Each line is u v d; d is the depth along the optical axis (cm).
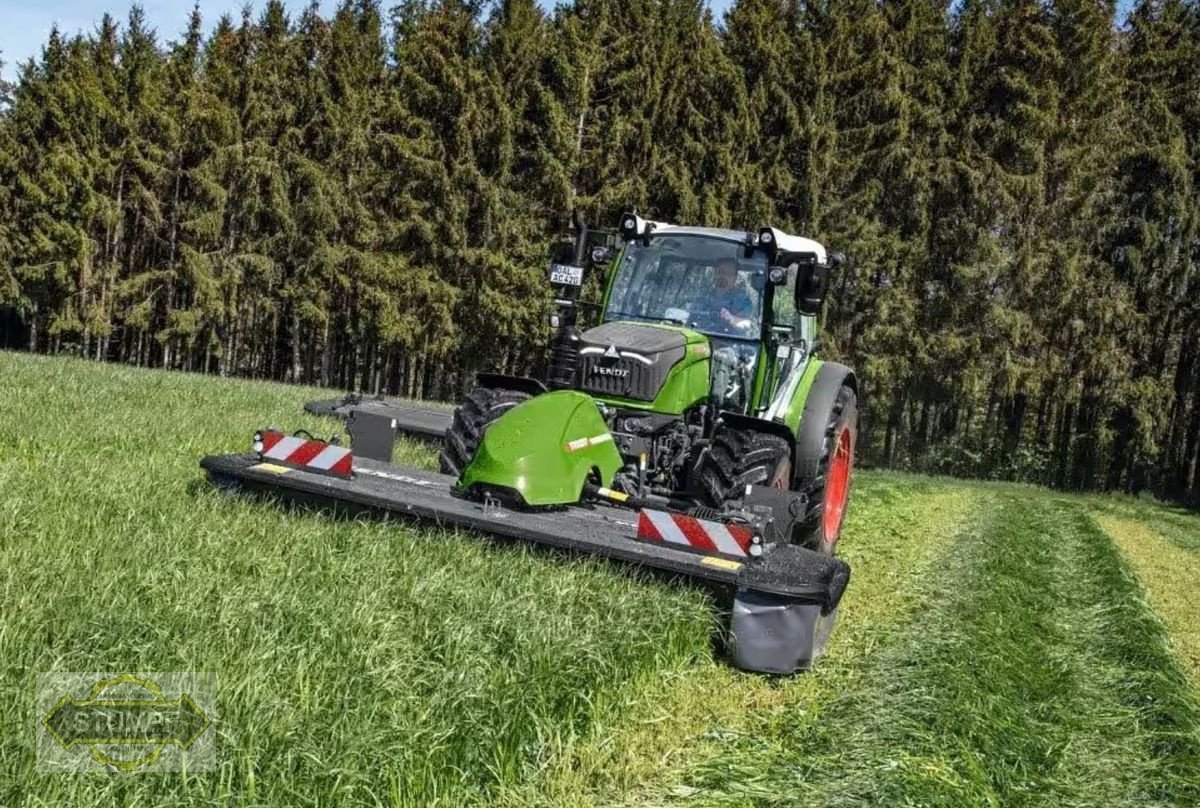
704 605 569
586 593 544
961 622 715
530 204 2834
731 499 662
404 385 3488
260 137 3072
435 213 2834
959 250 2759
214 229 3003
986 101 2827
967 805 430
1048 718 575
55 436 887
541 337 2831
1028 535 1279
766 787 426
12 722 328
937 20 2891
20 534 531
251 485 677
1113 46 2902
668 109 2820
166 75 3183
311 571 525
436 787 372
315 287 2939
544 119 2795
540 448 628
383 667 412
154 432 974
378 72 3192
